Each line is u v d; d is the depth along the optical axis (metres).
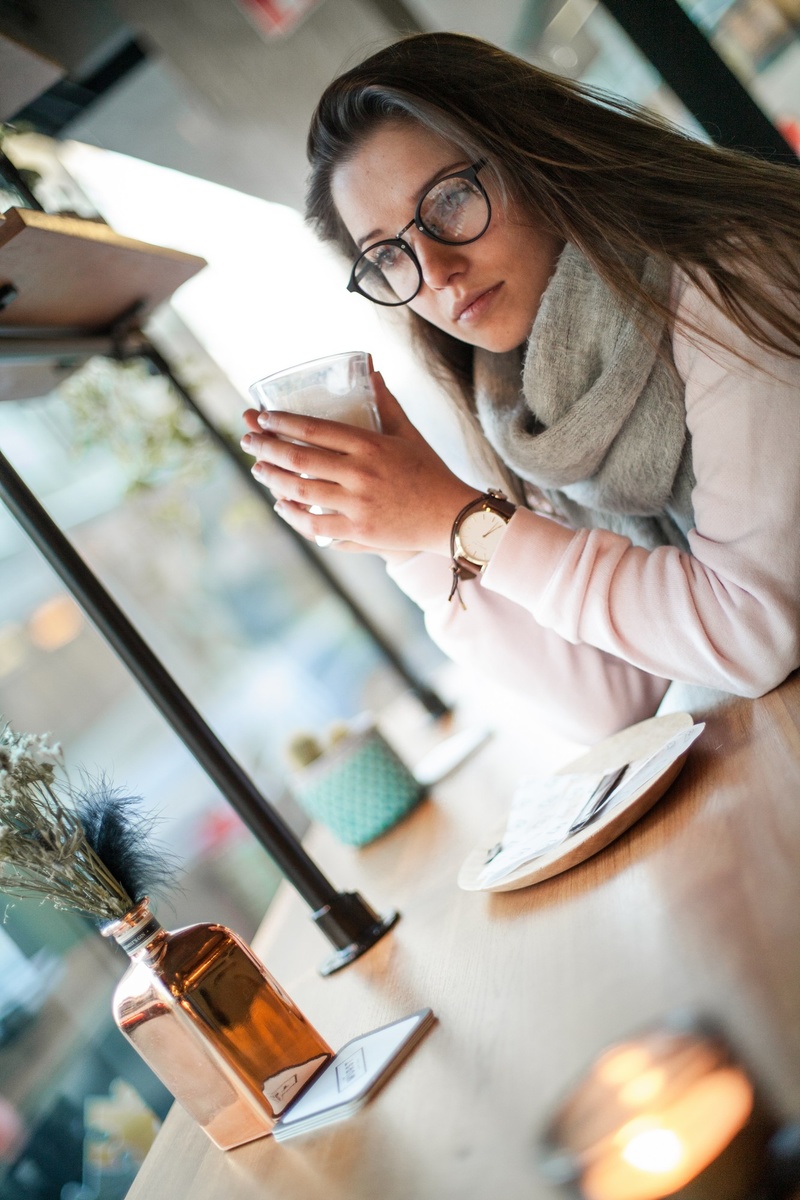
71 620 3.22
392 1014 0.83
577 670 1.18
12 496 1.05
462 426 1.43
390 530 0.98
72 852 0.75
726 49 2.48
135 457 2.49
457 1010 0.77
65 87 2.51
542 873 0.87
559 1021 0.64
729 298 0.92
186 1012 0.77
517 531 0.96
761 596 0.87
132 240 1.23
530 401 1.18
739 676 0.90
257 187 2.90
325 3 2.61
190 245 2.98
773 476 0.89
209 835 2.82
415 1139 0.62
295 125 2.78
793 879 0.59
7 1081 1.95
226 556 3.38
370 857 1.48
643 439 1.12
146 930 0.78
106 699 3.22
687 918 0.64
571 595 0.94
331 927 1.07
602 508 1.24
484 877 0.95
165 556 3.37
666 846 0.77
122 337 1.53
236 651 3.44
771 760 0.77
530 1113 0.55
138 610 3.34
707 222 0.97
